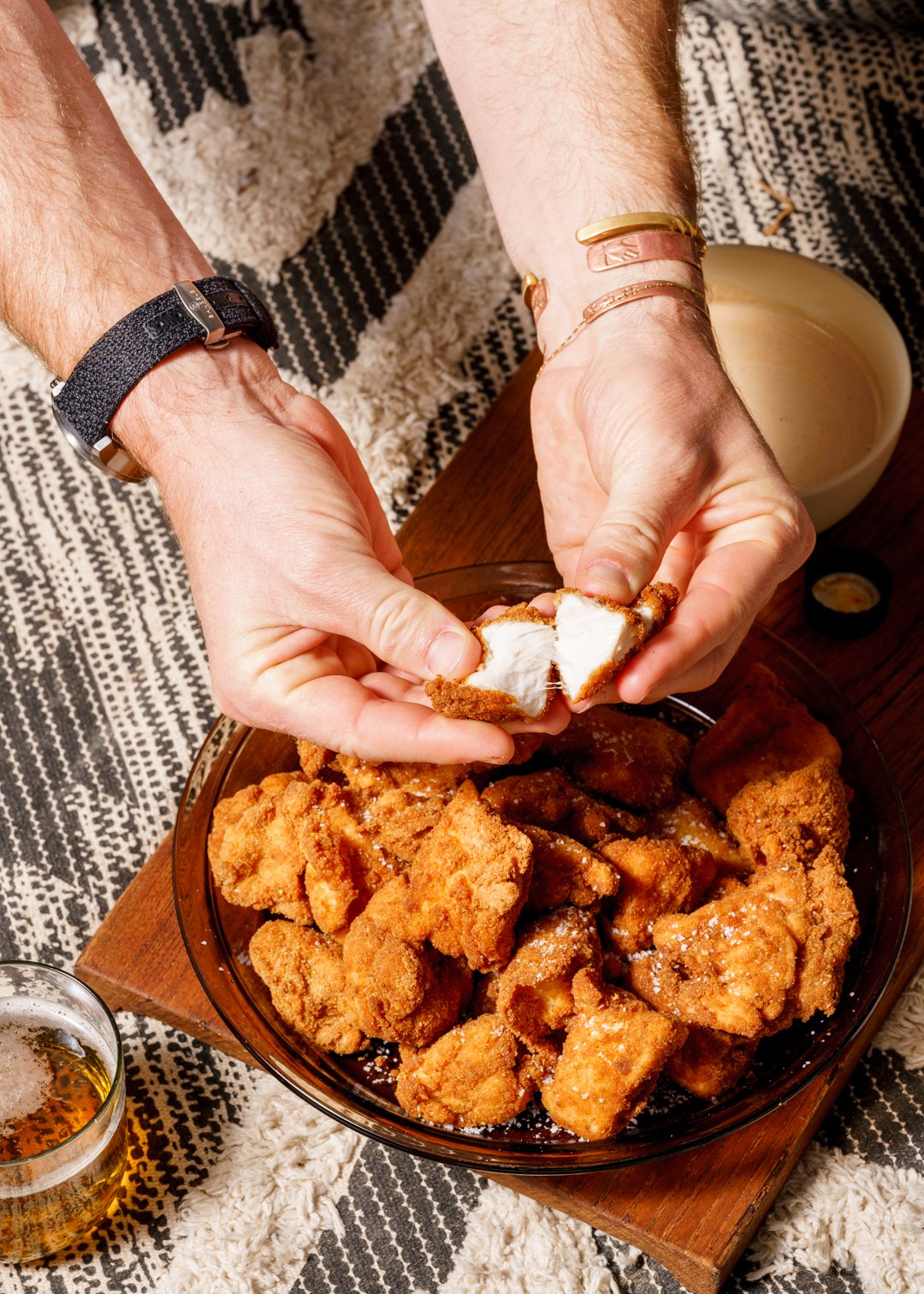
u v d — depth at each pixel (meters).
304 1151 0.97
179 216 1.17
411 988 0.87
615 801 0.94
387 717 0.88
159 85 1.19
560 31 0.99
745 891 0.90
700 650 0.87
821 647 1.02
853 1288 0.94
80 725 1.07
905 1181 0.95
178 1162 0.97
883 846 0.93
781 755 0.93
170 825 1.04
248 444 0.91
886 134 1.19
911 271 1.17
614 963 0.90
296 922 0.92
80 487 1.12
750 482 0.90
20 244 0.93
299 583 0.89
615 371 0.92
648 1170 0.91
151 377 0.92
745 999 0.87
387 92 1.20
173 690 1.08
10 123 0.94
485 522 1.05
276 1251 0.95
